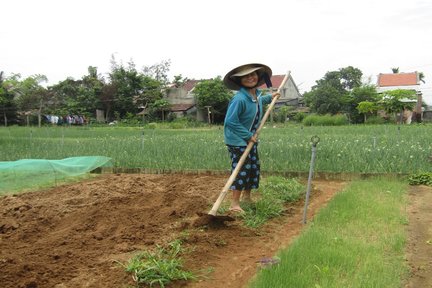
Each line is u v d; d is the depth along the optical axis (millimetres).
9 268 4102
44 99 49531
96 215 6090
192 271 4125
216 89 46250
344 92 50469
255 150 6305
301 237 4910
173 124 41719
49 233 5539
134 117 49562
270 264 4148
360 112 41375
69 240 5031
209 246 4805
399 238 4945
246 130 6066
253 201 6668
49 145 15359
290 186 7738
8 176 8703
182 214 6113
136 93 51906
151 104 49188
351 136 17812
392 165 9656
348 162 10031
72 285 3752
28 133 29500
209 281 3959
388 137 15984
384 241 4879
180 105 52406
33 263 4219
